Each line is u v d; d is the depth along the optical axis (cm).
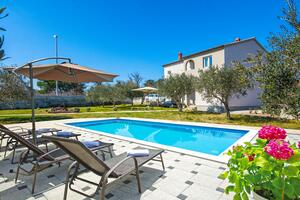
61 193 302
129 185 325
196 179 347
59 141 257
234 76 1131
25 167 352
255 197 174
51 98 2794
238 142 620
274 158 154
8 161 453
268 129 207
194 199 280
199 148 739
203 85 1270
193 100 2062
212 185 323
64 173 380
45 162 341
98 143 443
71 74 601
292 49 311
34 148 363
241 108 1748
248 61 438
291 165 144
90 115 1605
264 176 160
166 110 2022
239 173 184
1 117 1438
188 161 442
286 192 146
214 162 434
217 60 1703
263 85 335
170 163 430
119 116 1527
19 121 1214
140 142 622
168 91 1661
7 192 305
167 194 295
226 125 957
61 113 1808
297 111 286
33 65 534
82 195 294
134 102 3894
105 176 249
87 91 3109
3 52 920
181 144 804
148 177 357
